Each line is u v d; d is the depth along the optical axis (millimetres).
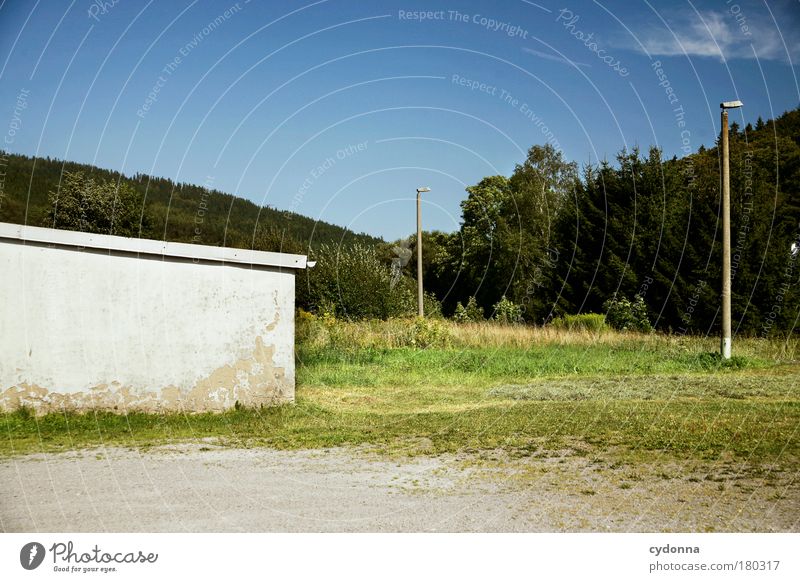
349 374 15914
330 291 29672
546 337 23172
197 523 5609
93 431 9469
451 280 51469
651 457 7668
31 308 10133
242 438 9133
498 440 8758
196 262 11023
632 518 5605
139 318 10672
